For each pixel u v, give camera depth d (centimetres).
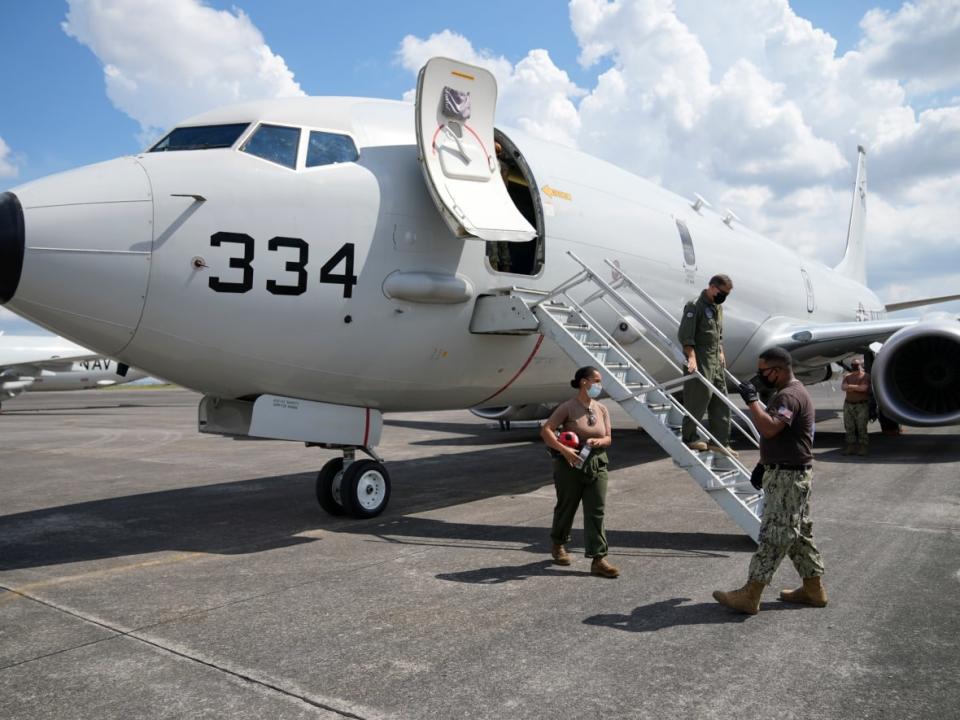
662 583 462
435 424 1966
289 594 448
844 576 466
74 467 1126
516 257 834
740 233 1291
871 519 632
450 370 709
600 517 480
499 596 439
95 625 395
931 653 338
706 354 696
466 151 669
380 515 705
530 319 660
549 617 398
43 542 611
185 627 390
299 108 651
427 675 322
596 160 960
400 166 661
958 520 625
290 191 596
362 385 664
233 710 291
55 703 299
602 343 676
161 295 544
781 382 402
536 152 816
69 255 514
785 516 389
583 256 812
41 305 524
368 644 361
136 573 504
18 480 988
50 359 2791
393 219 640
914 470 916
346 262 612
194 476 1020
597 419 492
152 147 647
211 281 558
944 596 423
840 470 928
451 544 579
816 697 294
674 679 313
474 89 679
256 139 611
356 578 482
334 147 640
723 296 697
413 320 655
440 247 665
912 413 991
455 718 280
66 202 524
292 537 613
